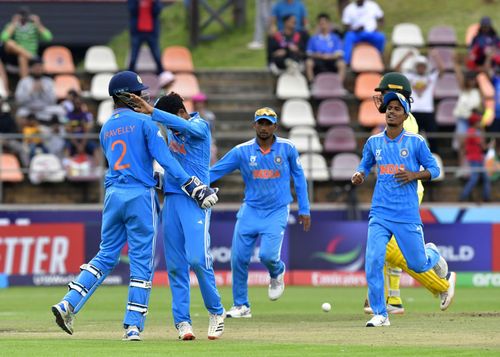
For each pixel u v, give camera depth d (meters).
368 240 40.16
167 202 35.59
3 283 74.56
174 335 37.53
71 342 33.81
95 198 82.81
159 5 89.62
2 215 75.62
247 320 44.72
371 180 85.00
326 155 87.19
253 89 94.94
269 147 46.50
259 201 46.75
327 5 119.94
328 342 33.88
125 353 30.25
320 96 91.69
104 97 90.81
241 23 117.19
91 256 75.25
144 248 34.84
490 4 119.06
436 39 101.31
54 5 110.38
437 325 40.34
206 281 35.31
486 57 93.25
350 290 70.81
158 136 34.69
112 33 111.19
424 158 39.75
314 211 78.31
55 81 92.12
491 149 82.62
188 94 92.00
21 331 39.47
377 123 89.81
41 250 75.19
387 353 30.23
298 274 76.12
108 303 58.41
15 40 92.38
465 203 81.81
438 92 91.50
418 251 40.16
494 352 30.47
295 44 93.62
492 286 76.38
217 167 46.66
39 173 80.62
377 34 95.81
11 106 88.62
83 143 81.00
